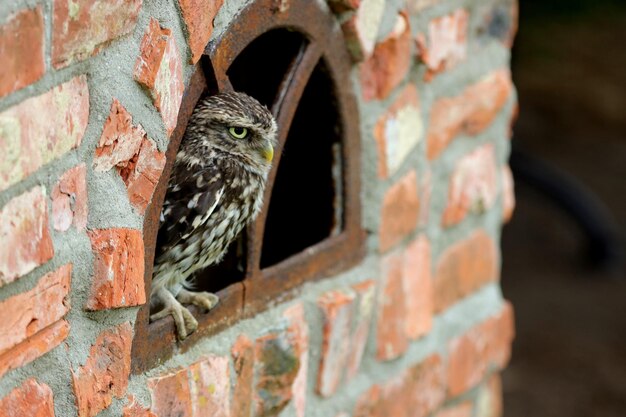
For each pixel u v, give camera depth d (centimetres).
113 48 229
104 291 235
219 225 289
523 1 1233
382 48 337
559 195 870
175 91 251
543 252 900
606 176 1052
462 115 392
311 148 340
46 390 225
